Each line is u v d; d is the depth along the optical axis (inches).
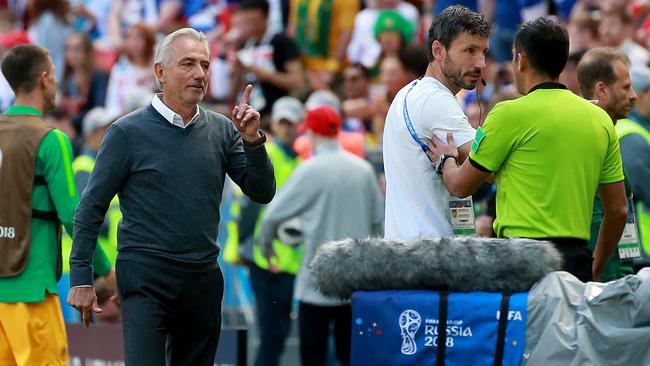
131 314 816.9
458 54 796.6
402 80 1465.3
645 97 1071.6
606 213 808.3
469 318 738.2
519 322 729.0
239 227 1334.9
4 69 955.3
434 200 798.5
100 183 820.0
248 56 1659.7
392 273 751.1
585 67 931.3
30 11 1959.9
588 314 719.7
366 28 1711.4
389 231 813.2
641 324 712.4
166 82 822.5
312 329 1219.9
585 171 772.0
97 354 1147.3
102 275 983.6
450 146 784.3
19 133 940.0
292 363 1373.0
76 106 1850.4
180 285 819.4
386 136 820.6
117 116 1462.8
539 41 778.8
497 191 788.6
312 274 776.9
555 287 727.1
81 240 823.7
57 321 962.1
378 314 753.6
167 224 817.5
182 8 1932.8
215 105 1658.5
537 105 771.4
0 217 937.5
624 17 1498.5
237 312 1392.7
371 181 1243.2
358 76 1652.3
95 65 1913.1
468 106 1450.5
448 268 740.7
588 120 776.3
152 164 817.5
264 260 1315.2
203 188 826.2
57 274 960.9
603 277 885.2
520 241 738.2
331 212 1224.8
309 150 1392.7
